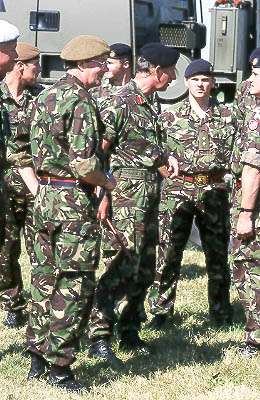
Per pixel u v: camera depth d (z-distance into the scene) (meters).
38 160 4.52
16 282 6.13
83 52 4.47
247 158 4.94
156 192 5.23
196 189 5.91
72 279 4.48
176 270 6.06
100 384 4.77
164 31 9.24
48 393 4.54
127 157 5.11
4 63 4.80
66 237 4.45
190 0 10.48
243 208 5.03
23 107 5.72
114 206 5.14
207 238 5.98
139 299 5.41
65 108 4.38
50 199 4.47
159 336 5.80
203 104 5.94
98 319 5.24
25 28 9.24
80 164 4.32
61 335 4.52
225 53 8.70
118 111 5.04
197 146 5.88
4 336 5.80
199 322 6.17
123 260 5.18
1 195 4.99
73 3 9.06
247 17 9.05
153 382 4.81
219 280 6.03
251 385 4.80
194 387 4.73
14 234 6.07
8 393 4.52
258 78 5.06
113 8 8.91
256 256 5.14
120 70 6.62
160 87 5.20
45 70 9.25
